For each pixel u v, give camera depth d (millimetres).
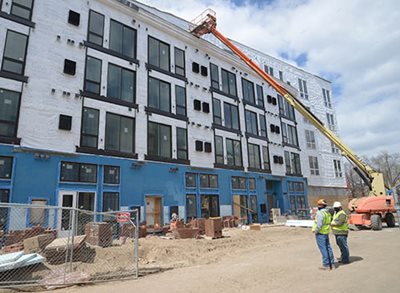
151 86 22281
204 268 10125
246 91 31328
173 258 12094
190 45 26344
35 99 16312
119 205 18312
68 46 18266
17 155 15141
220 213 24516
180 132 23469
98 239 12648
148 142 21016
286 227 23984
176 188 21797
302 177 35000
